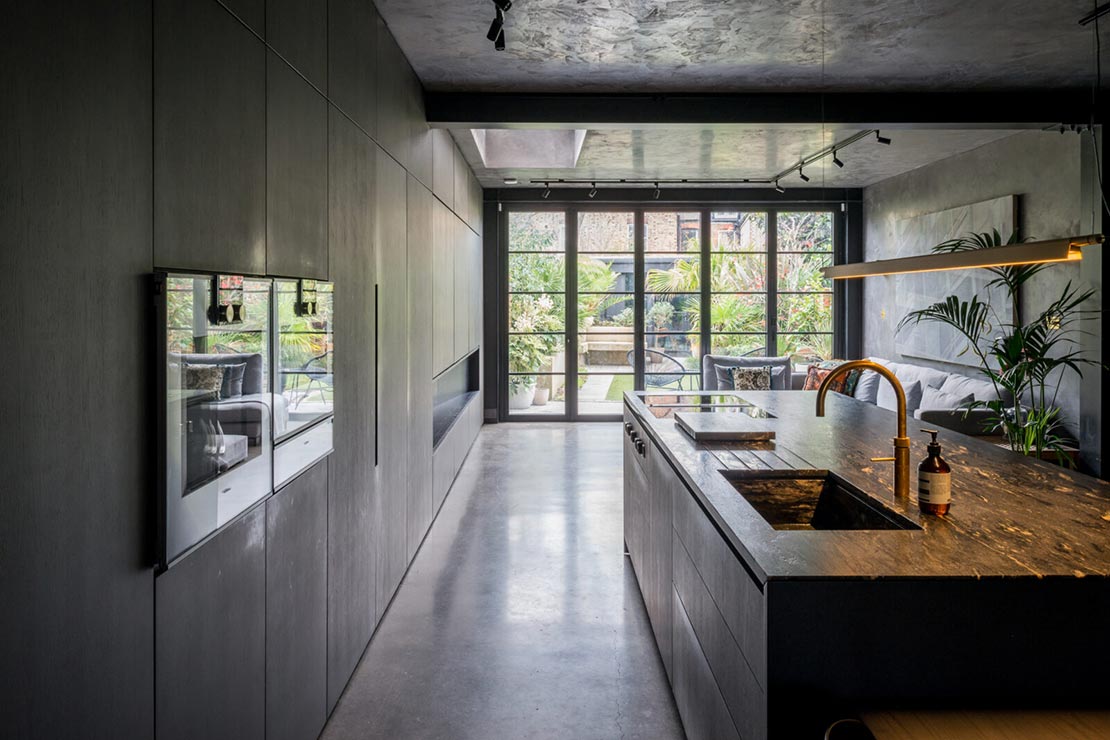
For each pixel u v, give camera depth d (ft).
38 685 4.01
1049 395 19.33
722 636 6.94
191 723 5.66
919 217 25.96
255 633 6.85
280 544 7.47
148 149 5.06
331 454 9.20
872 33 13.51
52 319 4.12
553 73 15.62
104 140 4.57
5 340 3.77
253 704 6.82
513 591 13.41
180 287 5.36
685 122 17.01
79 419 4.35
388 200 12.65
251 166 6.82
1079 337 18.12
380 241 12.01
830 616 5.51
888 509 7.43
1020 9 12.44
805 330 31.45
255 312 6.70
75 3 4.29
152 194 5.11
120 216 4.74
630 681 10.22
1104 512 7.25
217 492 5.97
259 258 6.99
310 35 8.52
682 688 9.04
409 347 14.39
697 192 31.01
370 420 11.22
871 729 5.16
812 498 9.11
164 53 5.28
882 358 29.09
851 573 5.53
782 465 9.29
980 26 13.16
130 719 4.87
